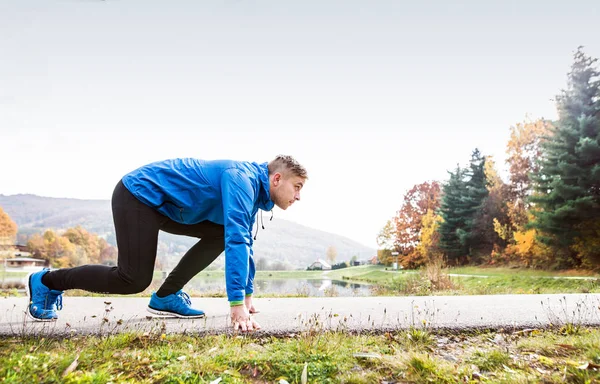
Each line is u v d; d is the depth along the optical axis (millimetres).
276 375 1711
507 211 28641
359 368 1780
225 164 2293
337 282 34125
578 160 18672
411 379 1645
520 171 28547
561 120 19953
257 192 2281
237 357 1839
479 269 26109
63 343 2062
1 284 9531
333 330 2336
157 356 1822
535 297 4105
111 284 2307
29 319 2557
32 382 1447
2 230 45938
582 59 19625
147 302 3570
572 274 18359
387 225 41594
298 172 2334
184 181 2275
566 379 1614
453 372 1693
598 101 19156
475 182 31516
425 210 39812
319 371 1718
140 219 2244
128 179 2299
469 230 30578
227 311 3068
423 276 9922
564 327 2473
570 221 18750
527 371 1740
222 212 2355
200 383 1560
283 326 2420
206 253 2646
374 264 62125
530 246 22312
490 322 2578
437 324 2510
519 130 29031
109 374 1588
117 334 2178
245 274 2002
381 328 2414
